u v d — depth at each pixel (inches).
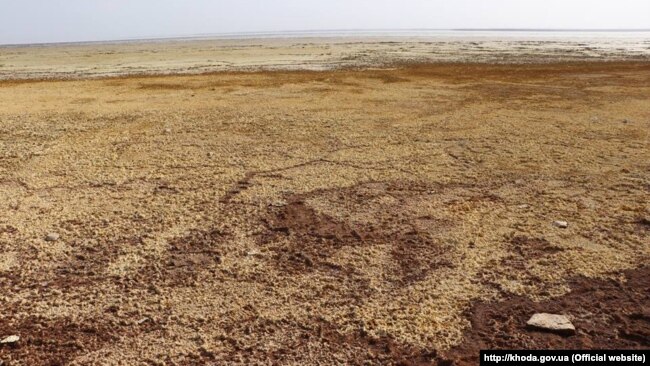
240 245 165.0
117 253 159.2
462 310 129.5
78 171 238.1
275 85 544.1
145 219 183.9
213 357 113.7
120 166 245.8
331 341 118.6
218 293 138.2
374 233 172.4
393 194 207.6
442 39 2568.9
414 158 256.4
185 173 235.0
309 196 205.8
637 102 414.9
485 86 526.0
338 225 179.0
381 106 406.9
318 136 302.7
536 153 262.2
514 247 161.2
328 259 155.7
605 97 443.2
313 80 589.9
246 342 118.6
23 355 113.7
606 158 251.3
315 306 132.2
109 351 115.4
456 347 116.0
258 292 138.7
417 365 110.5
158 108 404.8
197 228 176.9
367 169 239.3
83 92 511.5
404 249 161.2
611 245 161.0
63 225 178.5
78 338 119.6
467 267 149.7
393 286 140.9
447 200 200.7
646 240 163.8
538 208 191.3
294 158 257.3
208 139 297.1
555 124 330.6
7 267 150.4
